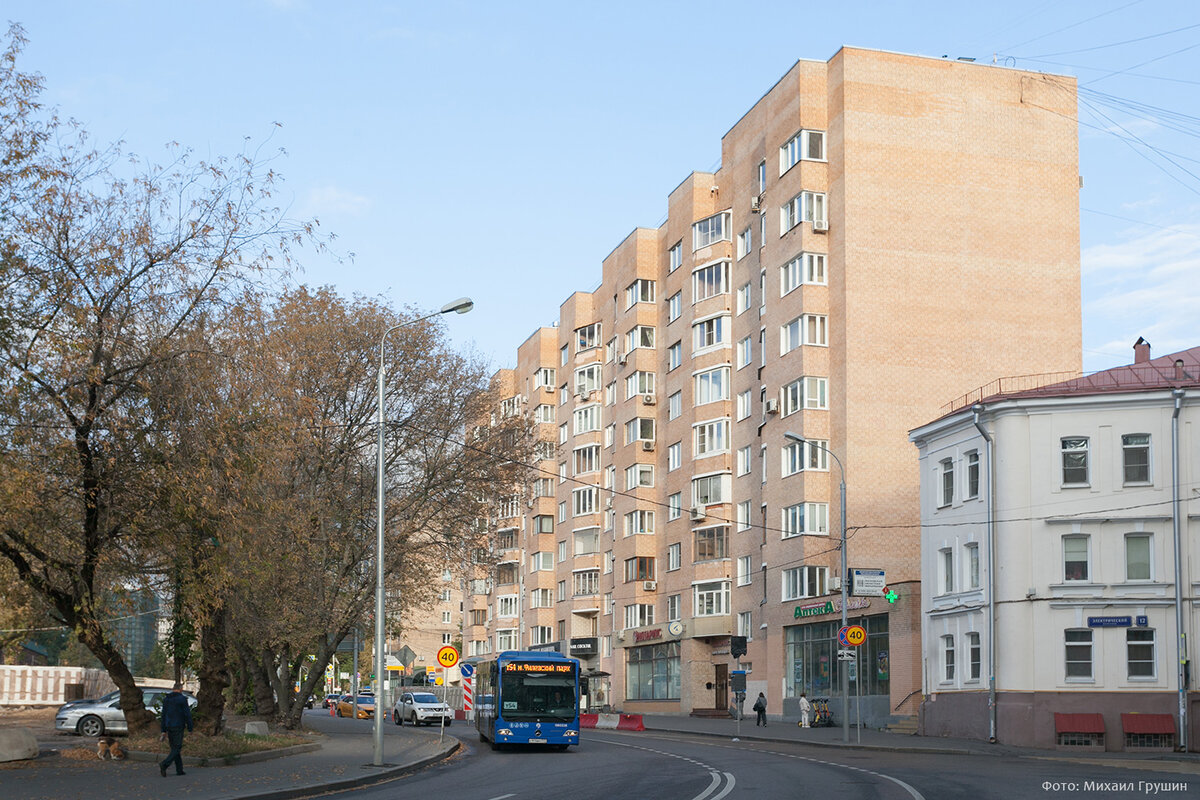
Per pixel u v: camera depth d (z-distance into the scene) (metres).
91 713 38.56
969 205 55.84
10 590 25.88
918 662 46.22
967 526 41.78
